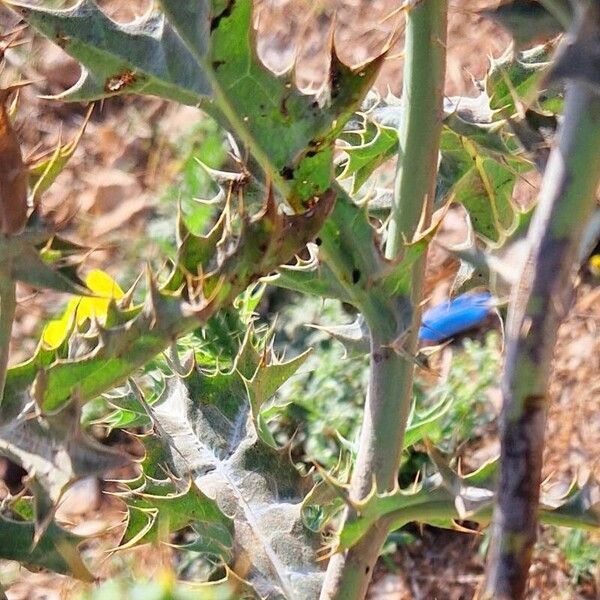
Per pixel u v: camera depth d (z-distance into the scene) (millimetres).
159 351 606
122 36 625
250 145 625
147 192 1599
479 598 595
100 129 1707
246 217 604
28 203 592
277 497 718
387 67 1649
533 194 1297
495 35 1631
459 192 730
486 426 1224
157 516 698
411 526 1237
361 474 666
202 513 699
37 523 574
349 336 697
